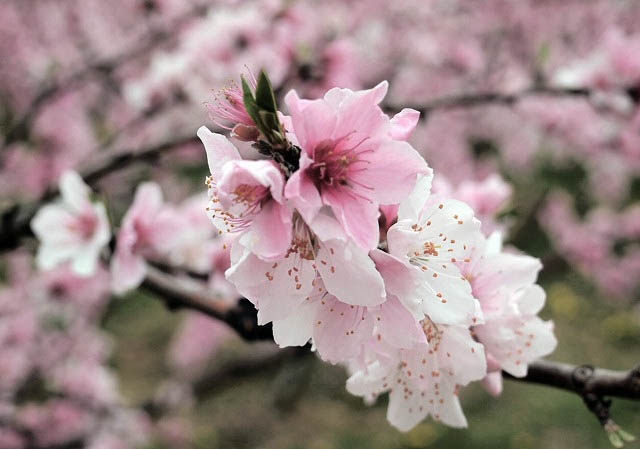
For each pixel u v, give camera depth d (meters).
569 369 0.24
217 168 0.18
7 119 1.03
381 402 1.24
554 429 1.08
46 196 0.49
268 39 0.58
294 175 0.17
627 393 0.22
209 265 0.41
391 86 0.93
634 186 1.25
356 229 0.18
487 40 1.05
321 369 1.32
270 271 0.18
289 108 0.17
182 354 1.16
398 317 0.19
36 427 0.81
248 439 1.17
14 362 0.83
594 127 0.81
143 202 0.38
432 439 1.08
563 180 1.09
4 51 1.02
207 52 0.58
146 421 0.94
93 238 0.38
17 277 0.88
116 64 0.79
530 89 0.53
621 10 1.10
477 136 1.22
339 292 0.18
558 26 1.09
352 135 0.18
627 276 1.23
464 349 0.21
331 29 0.57
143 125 0.74
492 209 0.33
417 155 0.18
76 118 0.97
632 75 0.54
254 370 0.97
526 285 0.22
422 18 0.95
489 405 1.17
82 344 0.89
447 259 0.20
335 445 1.12
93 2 1.00
